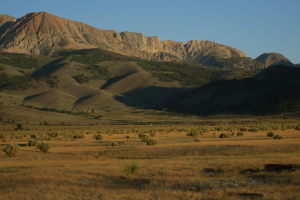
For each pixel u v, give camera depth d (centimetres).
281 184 2194
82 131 12244
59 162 3750
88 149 5297
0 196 2000
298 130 10194
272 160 3133
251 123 17188
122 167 3008
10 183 2405
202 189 2122
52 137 9062
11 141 7844
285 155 3697
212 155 4231
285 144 4603
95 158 4291
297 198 1808
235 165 2922
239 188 2111
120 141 7144
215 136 8306
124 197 1944
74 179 2516
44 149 4906
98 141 7256
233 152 4281
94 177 2591
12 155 4450
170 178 2489
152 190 2127
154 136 8731
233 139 6950
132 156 4381
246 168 2795
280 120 18600
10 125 18912
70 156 4453
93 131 12275
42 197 1958
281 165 2756
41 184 2344
